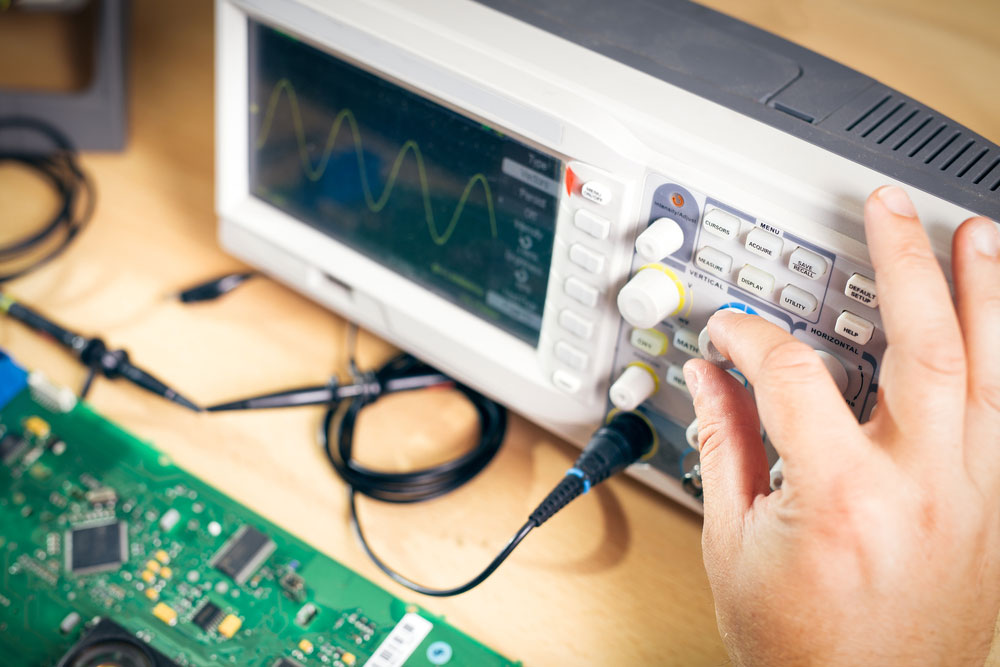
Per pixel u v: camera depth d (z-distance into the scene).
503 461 0.89
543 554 0.83
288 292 1.04
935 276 0.57
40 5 1.12
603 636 0.78
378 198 0.86
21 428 0.90
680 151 0.66
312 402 0.91
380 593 0.79
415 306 0.87
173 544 0.82
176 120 1.19
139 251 1.06
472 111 0.73
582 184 0.69
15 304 0.97
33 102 1.10
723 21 0.78
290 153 0.90
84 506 0.85
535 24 0.76
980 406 0.57
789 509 0.58
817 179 0.63
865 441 0.57
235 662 0.76
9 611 0.79
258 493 0.86
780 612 0.59
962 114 1.03
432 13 0.76
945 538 0.56
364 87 0.81
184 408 0.92
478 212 0.79
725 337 0.64
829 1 1.19
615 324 0.75
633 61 0.73
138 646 0.75
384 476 0.85
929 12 1.18
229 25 0.87
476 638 0.77
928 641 0.57
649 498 0.87
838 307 0.64
